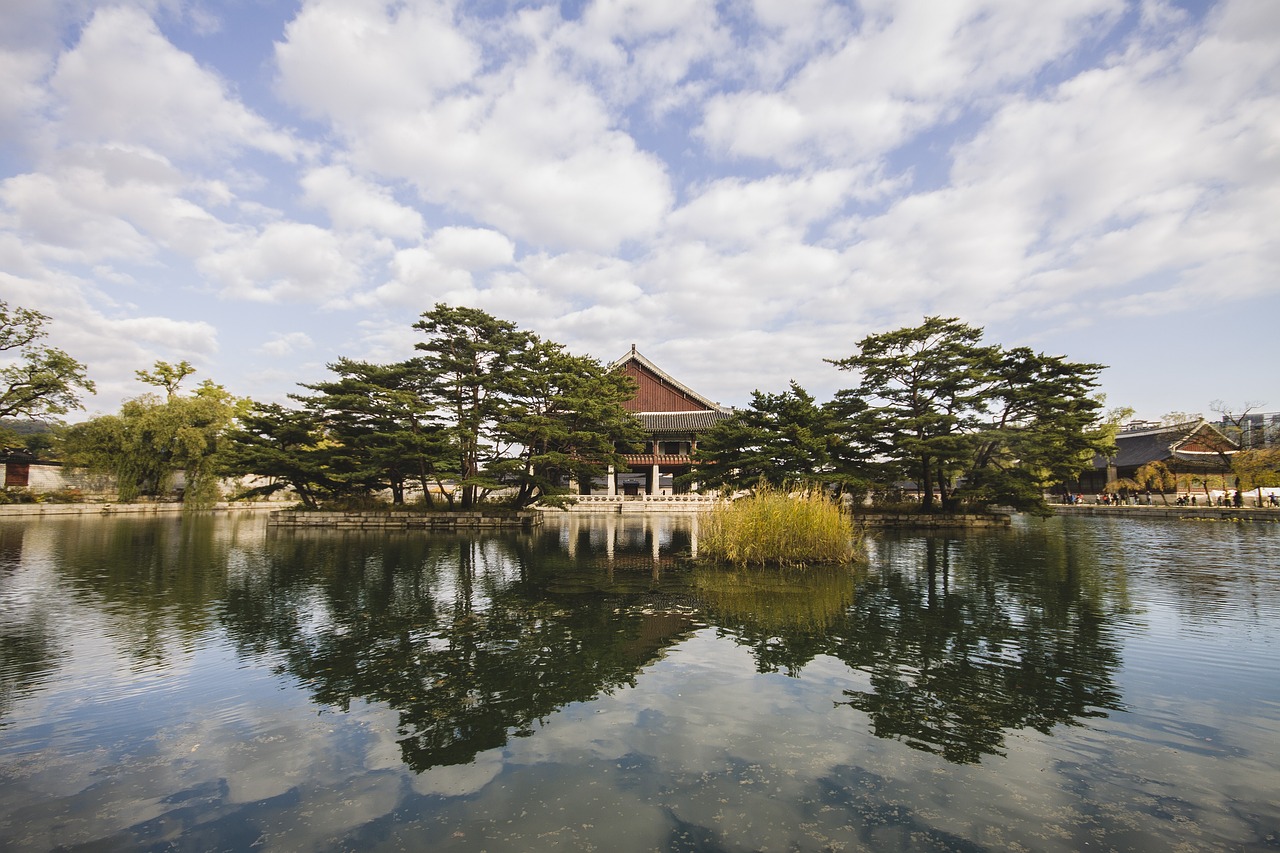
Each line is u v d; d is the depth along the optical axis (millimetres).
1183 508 43406
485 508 36750
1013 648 10336
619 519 43312
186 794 5699
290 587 15922
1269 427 51969
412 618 12445
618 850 4773
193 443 47375
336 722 7340
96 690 8406
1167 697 8125
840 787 5773
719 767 6160
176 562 20531
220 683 8672
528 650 10219
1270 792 5715
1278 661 9633
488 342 36188
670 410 63625
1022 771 6098
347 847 4844
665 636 11070
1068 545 25844
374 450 33625
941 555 22438
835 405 38062
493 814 5309
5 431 45375
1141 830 5090
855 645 10508
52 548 24250
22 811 5402
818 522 19922
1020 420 34969
